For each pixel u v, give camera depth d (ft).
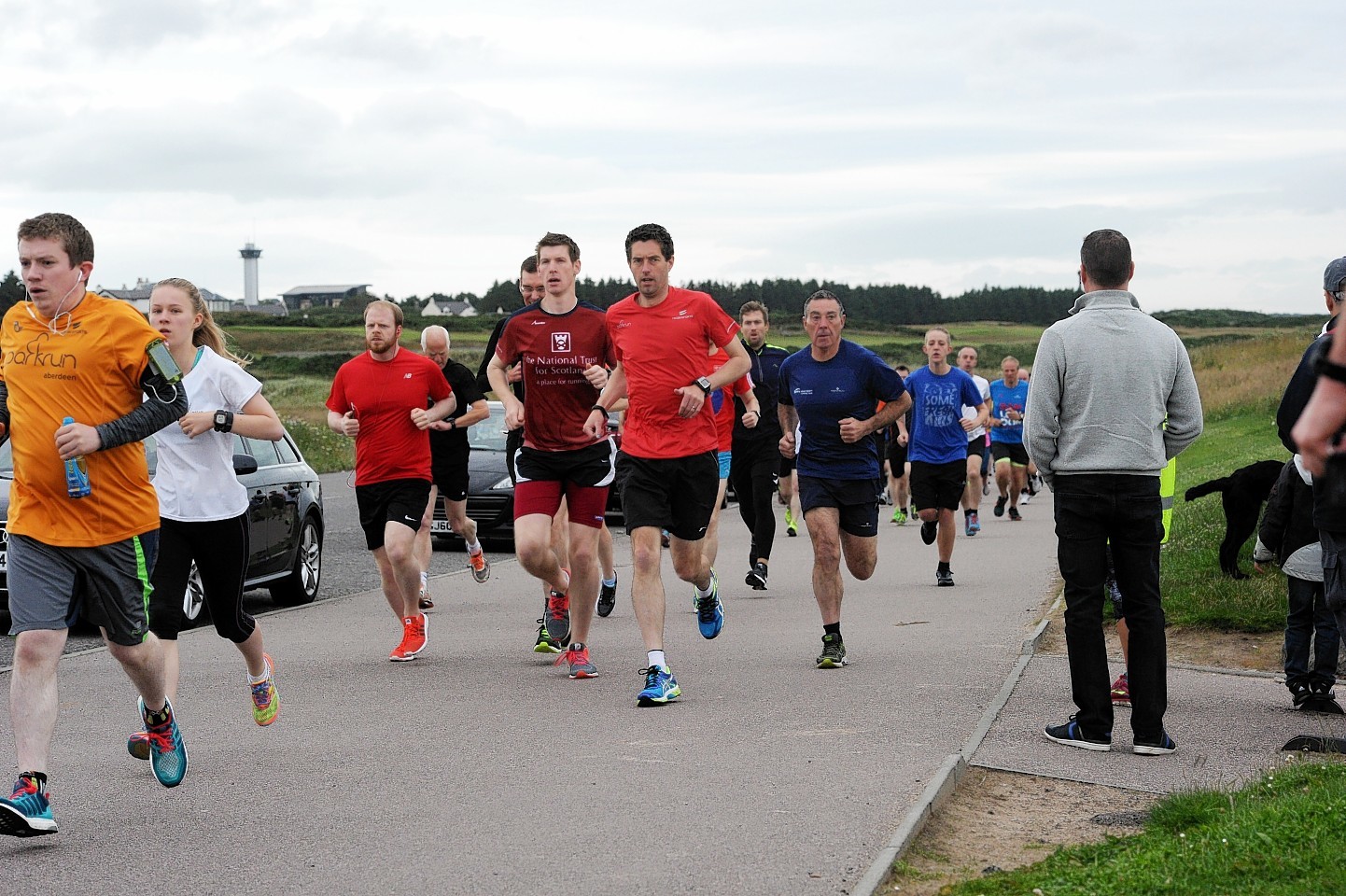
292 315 399.65
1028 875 15.17
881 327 362.53
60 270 18.01
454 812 18.03
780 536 62.39
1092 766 20.42
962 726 22.79
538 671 28.86
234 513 22.12
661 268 26.27
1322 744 21.25
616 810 17.94
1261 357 160.25
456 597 42.14
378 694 26.40
